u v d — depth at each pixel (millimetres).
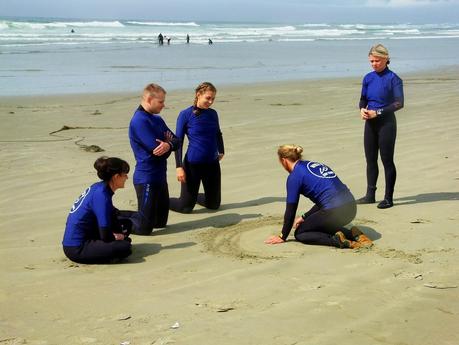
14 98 16750
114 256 5227
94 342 3723
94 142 10617
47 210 6848
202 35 62188
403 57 37344
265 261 5230
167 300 4391
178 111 14312
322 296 4410
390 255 5285
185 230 6305
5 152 9656
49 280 4844
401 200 7098
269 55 37500
